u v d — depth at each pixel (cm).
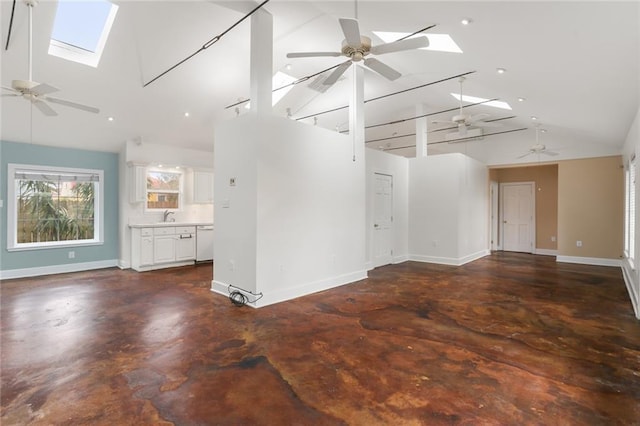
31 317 358
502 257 799
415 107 719
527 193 905
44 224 593
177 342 293
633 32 250
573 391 216
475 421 185
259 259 395
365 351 276
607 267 665
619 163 681
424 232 724
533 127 716
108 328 326
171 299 429
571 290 477
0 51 375
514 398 208
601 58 304
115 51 420
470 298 434
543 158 763
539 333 315
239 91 549
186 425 182
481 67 415
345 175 513
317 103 685
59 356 265
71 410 194
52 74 425
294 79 583
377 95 649
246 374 238
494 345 288
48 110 362
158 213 684
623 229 675
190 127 628
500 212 948
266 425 182
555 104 491
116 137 610
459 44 363
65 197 614
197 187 723
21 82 309
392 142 1002
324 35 435
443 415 191
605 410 196
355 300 424
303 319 353
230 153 432
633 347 284
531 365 252
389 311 380
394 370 244
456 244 682
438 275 579
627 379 231
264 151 398
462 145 901
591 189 708
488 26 302
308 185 453
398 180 714
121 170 650
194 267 656
